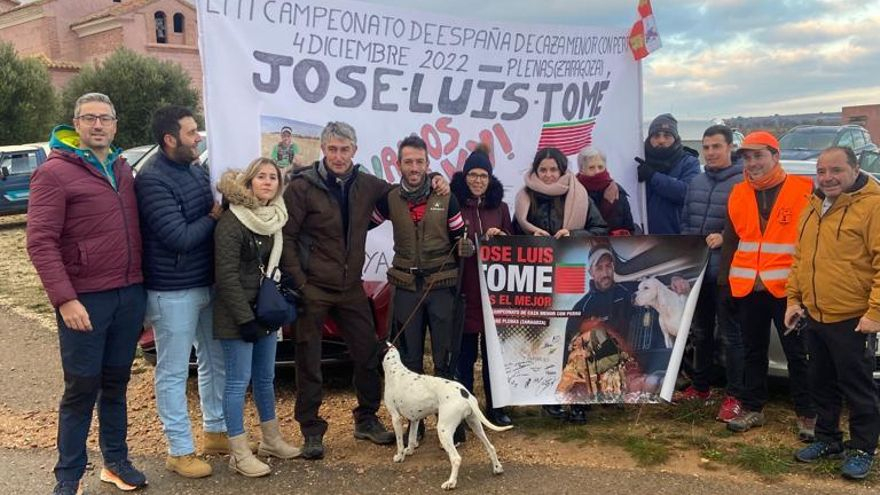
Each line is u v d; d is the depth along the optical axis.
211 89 4.38
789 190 4.27
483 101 5.27
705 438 4.44
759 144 4.24
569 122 5.51
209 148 4.40
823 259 3.86
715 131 4.79
